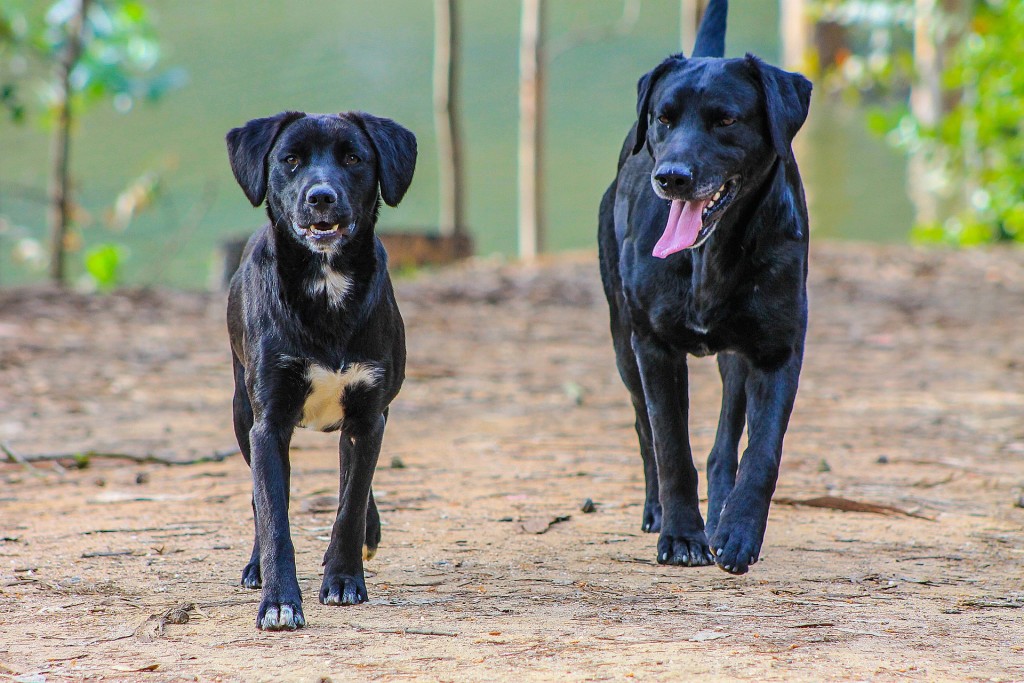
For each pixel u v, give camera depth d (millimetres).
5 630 6016
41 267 22859
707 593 6633
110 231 29219
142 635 5898
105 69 20781
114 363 14406
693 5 24250
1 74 24047
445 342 16312
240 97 45500
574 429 11492
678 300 7152
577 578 6957
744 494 6836
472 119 45594
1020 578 6996
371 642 5730
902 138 24594
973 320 17500
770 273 7039
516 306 18797
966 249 22875
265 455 6449
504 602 6465
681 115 6957
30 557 7348
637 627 5930
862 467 9828
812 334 16844
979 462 10016
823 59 33875
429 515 8422
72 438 10859
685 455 7387
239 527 8062
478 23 63656
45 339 15609
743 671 5203
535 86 24109
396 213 36250
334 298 6508
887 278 20531
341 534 6590
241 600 6539
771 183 7059
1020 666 5359
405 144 7082
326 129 6766
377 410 6703
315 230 6363
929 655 5480
